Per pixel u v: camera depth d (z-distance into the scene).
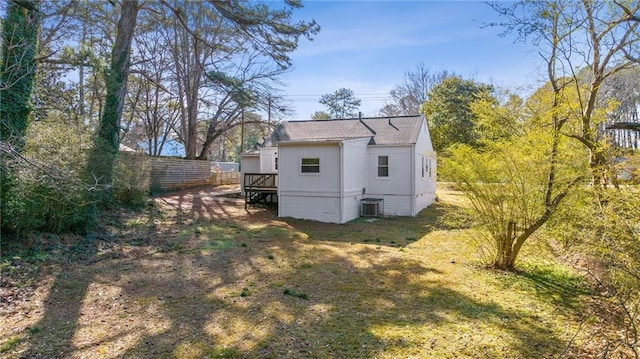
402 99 39.19
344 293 5.32
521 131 6.85
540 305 4.85
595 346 3.69
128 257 7.15
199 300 4.91
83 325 4.05
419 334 3.95
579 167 5.56
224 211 14.12
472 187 6.38
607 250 4.00
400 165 14.25
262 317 4.37
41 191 7.08
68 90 10.72
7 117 6.90
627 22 6.36
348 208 12.87
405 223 12.37
